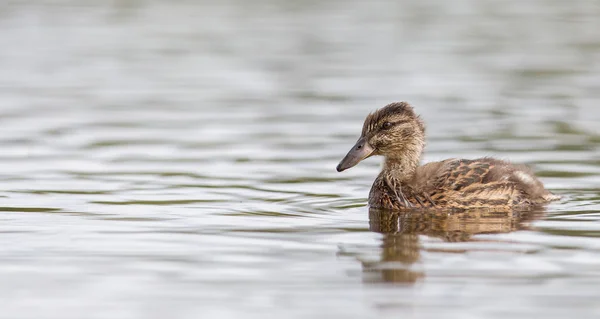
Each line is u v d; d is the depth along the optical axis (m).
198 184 16.83
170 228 13.90
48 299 10.97
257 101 24.56
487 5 40.59
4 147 19.67
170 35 34.09
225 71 28.48
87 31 34.66
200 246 12.97
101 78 27.42
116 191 16.30
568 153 18.94
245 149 19.62
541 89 25.66
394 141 15.82
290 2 41.25
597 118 22.17
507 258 12.30
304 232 13.68
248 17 37.72
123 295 11.09
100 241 13.22
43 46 31.95
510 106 23.64
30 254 12.60
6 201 15.54
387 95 25.00
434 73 27.83
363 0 41.78
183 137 20.72
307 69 28.56
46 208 15.12
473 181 15.28
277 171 17.86
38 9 39.06
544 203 15.43
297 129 21.45
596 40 32.84
